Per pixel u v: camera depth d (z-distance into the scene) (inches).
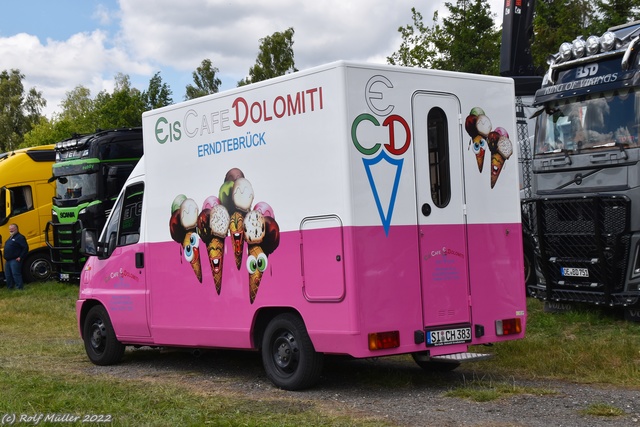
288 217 344.8
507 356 401.7
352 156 324.5
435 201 346.6
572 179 502.0
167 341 409.1
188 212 395.5
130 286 430.9
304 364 341.1
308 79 337.7
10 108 3299.7
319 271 331.9
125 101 1792.6
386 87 336.2
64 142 887.7
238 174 369.1
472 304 353.7
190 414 298.5
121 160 857.5
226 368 421.7
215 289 380.8
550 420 280.7
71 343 538.3
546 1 1101.1
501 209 367.2
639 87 478.6
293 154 343.9
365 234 324.8
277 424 278.7
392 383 356.5
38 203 983.0
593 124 498.3
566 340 436.5
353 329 319.6
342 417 293.6
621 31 526.6
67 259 901.2
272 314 362.9
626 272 473.7
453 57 1178.0
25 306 765.9
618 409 291.3
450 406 308.8
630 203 471.8
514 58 724.0
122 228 440.5
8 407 310.5
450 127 354.0
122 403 318.3
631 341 418.0
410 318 334.3
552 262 512.1
